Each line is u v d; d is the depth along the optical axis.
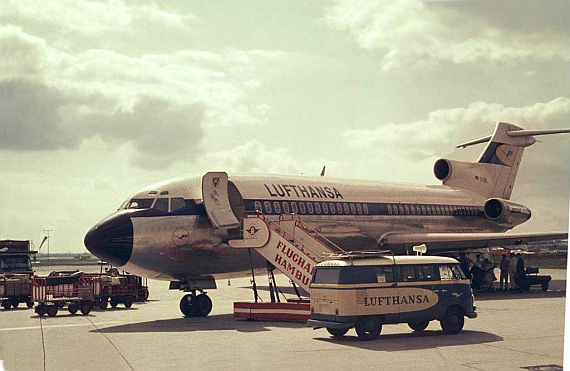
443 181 37.19
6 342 18.03
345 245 28.67
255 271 25.88
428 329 19.83
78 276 28.72
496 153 39.38
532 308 25.53
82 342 17.98
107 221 22.62
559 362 14.55
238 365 14.43
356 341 17.44
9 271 33.66
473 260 35.41
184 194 23.75
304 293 37.38
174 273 23.91
